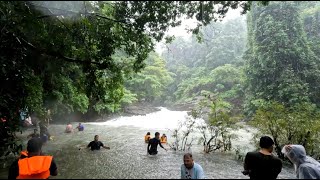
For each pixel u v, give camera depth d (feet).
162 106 199.41
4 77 28.07
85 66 28.19
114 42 28.37
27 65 32.01
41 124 49.55
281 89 79.97
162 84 179.11
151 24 20.56
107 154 37.91
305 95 74.69
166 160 34.73
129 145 46.88
